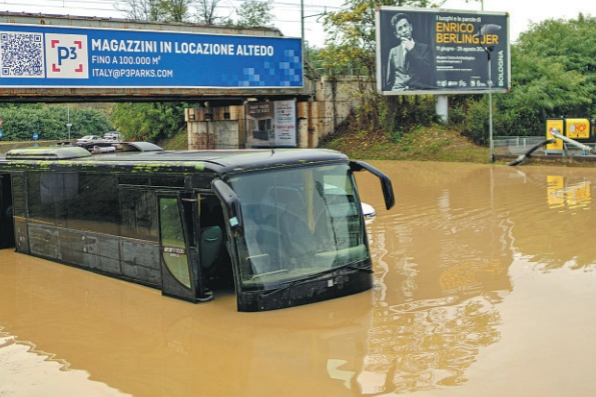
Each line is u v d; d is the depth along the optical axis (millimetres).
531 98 42312
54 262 13000
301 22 45719
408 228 15375
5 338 8477
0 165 14578
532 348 7250
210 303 9336
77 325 8836
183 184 9320
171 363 7270
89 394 6590
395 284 10195
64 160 12719
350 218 9508
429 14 38250
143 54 32719
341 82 44875
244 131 44875
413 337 7723
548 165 31484
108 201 11125
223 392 6430
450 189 22719
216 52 34969
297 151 9625
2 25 28922
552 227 14805
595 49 50469
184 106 60750
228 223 8578
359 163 9531
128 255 10742
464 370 6684
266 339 7820
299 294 8891
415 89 38469
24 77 29578
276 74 37156
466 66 39344
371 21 42156
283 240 8867
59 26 30281
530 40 51531
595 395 6012
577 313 8484
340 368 6871
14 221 14312
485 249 12742
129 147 13688
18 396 6637
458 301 9188
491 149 34281
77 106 92938
